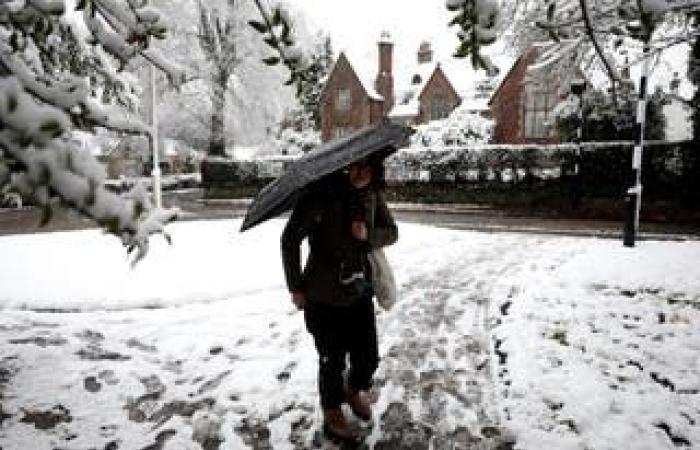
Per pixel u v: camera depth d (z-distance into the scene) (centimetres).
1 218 2006
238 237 1202
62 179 154
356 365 384
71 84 214
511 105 3122
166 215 206
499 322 595
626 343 517
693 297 661
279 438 381
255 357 518
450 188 2225
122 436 387
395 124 377
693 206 1655
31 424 398
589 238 1229
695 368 461
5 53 199
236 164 2831
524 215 1894
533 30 752
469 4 203
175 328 602
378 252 387
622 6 225
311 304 364
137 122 262
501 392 431
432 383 451
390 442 370
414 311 641
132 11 257
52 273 880
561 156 1955
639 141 993
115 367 491
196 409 423
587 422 379
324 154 352
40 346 529
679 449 346
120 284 800
